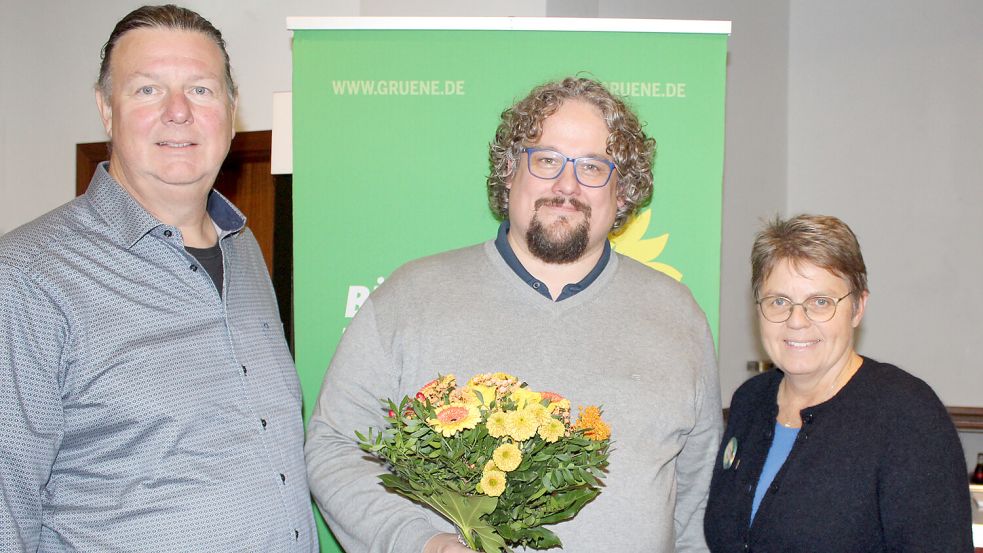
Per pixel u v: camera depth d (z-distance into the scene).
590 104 1.82
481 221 2.24
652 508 1.71
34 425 1.46
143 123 1.64
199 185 1.71
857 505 1.65
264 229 3.72
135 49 1.67
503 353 1.75
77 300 1.53
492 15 3.11
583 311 1.81
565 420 1.40
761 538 1.74
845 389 1.74
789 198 4.76
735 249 4.06
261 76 3.43
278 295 3.30
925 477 1.60
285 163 2.64
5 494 1.41
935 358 4.52
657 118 2.23
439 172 2.24
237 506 1.62
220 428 1.64
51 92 3.80
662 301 1.89
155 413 1.57
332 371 1.84
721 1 4.08
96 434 1.55
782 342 1.76
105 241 1.62
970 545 1.59
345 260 2.25
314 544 1.81
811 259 1.70
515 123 1.88
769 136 4.51
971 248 4.46
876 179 4.62
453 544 1.43
